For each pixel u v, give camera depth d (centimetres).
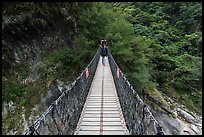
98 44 2005
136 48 2095
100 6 2230
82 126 578
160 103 1967
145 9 4822
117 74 987
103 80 1261
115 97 888
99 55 2003
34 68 1590
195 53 3316
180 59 2933
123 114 657
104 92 977
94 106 761
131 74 1916
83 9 2189
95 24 2053
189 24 4016
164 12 4609
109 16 2205
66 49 1866
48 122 332
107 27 2073
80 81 688
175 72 2644
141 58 2036
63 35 1961
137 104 420
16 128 1255
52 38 1845
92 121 615
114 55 1994
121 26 2116
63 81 1633
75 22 2133
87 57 1920
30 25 1666
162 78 2570
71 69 1741
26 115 1330
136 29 3622
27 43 1634
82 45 1856
